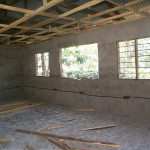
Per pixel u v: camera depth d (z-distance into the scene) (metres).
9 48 7.62
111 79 4.63
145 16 3.70
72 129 3.81
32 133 3.45
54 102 6.48
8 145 3.15
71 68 11.51
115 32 4.45
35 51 7.16
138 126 3.74
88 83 5.20
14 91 7.79
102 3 3.79
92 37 4.98
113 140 3.19
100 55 4.84
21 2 4.13
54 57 6.26
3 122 4.49
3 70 7.46
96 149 2.78
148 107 3.97
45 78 6.80
